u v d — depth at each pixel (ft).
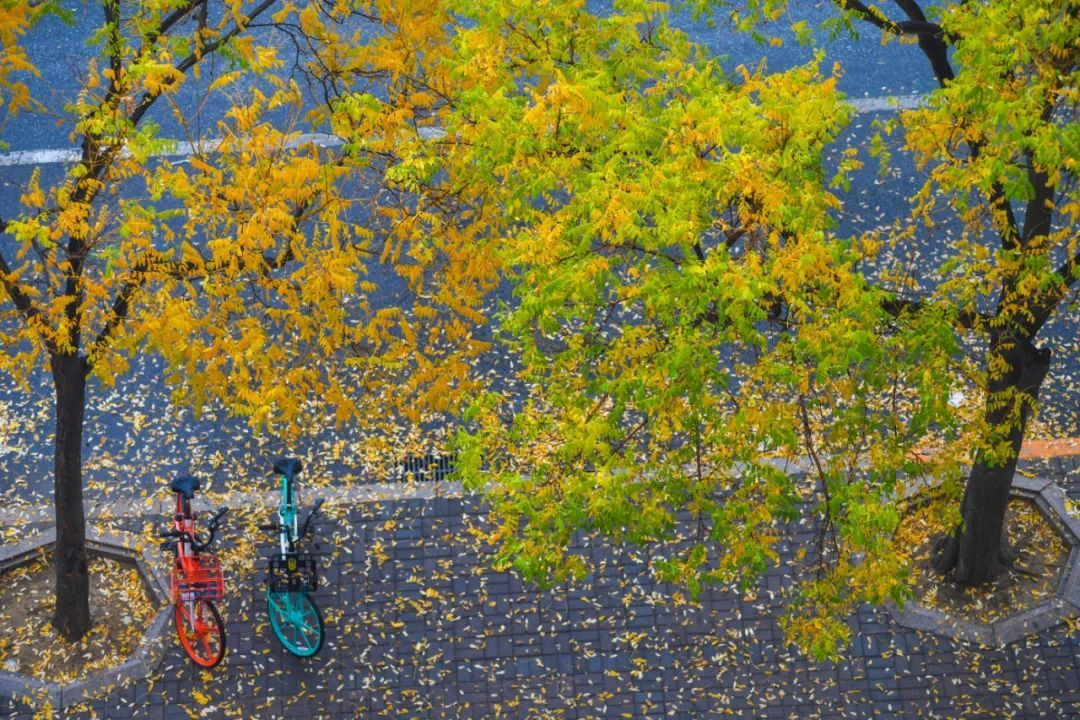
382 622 42.42
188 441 48.88
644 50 33.40
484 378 50.62
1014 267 29.12
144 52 31.63
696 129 27.37
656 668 40.93
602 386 28.53
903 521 43.98
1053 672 40.19
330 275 29.71
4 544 44.62
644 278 27.89
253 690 40.60
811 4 65.77
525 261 27.63
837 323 26.13
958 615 41.65
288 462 43.14
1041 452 47.06
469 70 30.12
